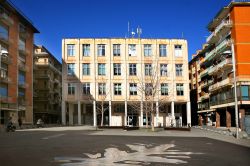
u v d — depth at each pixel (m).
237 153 15.30
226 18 55.16
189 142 22.48
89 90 64.88
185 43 67.12
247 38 50.09
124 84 65.44
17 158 13.10
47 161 12.25
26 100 64.44
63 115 64.75
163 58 66.62
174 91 66.06
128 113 67.81
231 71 52.81
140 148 17.75
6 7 55.84
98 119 69.00
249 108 48.22
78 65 64.94
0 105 52.47
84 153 15.06
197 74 83.69
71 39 65.25
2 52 40.75
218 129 47.75
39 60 84.88
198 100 81.88
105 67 65.56
